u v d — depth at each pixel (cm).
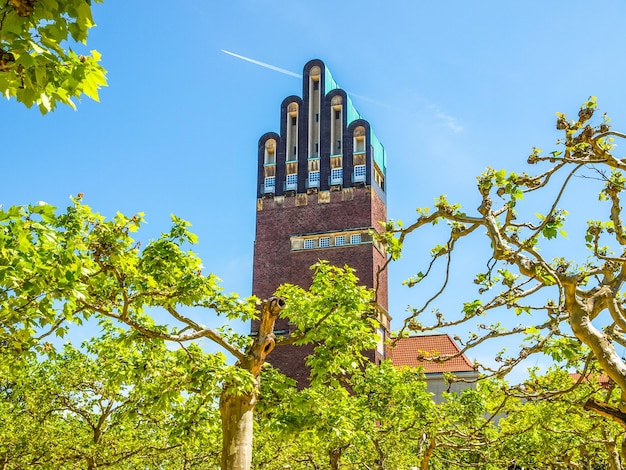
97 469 2859
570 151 1162
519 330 1346
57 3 716
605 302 1171
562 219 1291
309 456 3525
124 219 1620
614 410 1060
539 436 2925
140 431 2961
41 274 1277
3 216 1097
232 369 1891
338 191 6656
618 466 2397
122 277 1678
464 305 1471
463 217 1252
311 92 7088
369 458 3528
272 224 6750
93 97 814
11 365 1694
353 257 6412
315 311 2162
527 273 1178
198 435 2278
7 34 711
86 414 2931
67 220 1573
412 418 3027
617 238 1320
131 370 2100
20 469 2784
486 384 2672
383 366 3259
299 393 2181
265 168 6962
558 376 2638
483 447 3191
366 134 6750
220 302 2003
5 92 758
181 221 1878
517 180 1196
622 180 1357
